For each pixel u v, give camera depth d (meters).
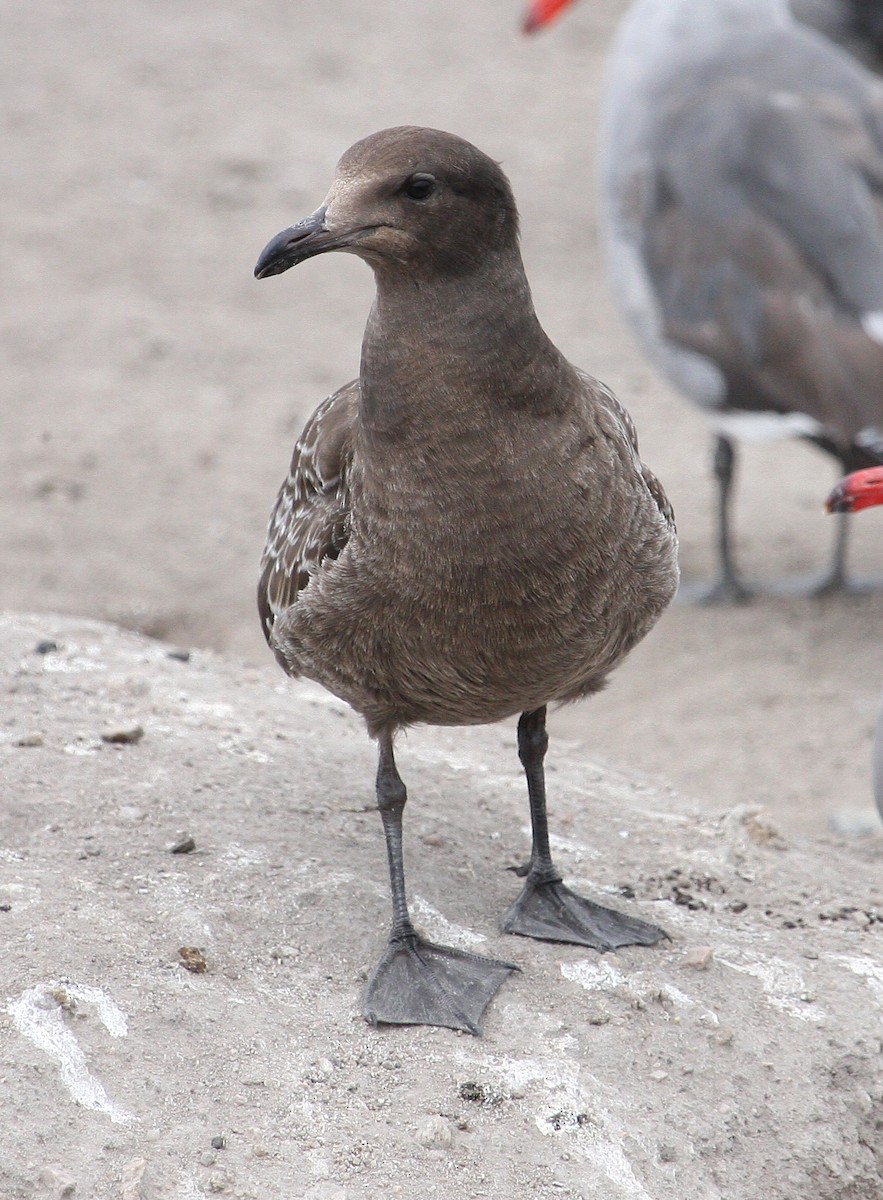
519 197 26.50
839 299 16.05
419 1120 8.02
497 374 8.10
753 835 11.12
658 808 11.52
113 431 19.81
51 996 8.30
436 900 9.62
